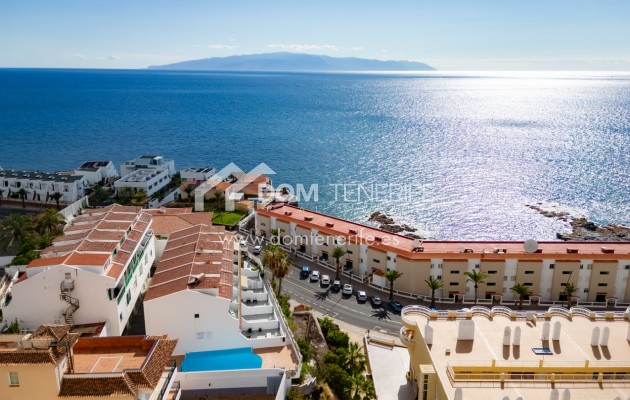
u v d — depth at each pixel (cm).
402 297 10919
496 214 18500
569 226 17250
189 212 12125
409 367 8200
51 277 7456
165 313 7400
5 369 4831
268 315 8688
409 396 7594
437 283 10388
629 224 17575
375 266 11550
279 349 7762
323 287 11300
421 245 11262
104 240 8519
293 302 10594
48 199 16912
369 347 8931
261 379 6894
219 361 7156
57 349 4972
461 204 19650
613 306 10869
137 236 9225
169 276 8119
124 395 4925
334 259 12294
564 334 7306
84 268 7544
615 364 6431
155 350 5691
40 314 7556
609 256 10788
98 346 5934
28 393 4897
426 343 7000
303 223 12850
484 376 6284
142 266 9400
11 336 5350
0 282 9825
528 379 6231
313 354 8175
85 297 7538
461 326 7088
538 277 10900
